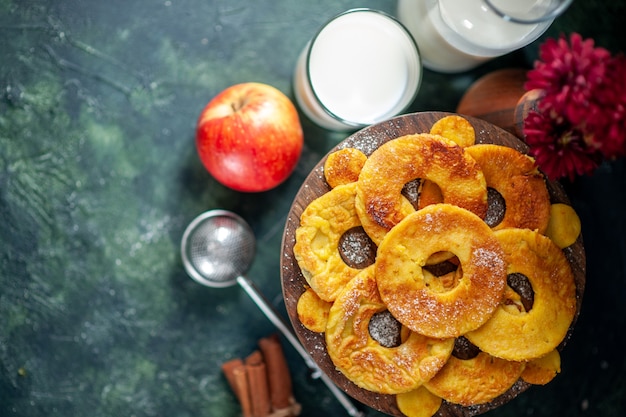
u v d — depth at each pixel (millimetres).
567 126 482
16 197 619
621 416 651
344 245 517
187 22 624
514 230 513
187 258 628
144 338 629
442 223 496
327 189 520
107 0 618
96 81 620
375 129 525
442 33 557
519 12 532
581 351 649
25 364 621
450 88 643
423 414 529
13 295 620
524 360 519
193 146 630
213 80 628
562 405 649
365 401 529
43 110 617
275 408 611
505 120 574
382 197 502
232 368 613
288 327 639
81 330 625
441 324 499
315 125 639
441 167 505
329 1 632
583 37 637
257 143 554
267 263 638
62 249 623
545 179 537
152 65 623
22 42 613
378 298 504
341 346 506
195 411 632
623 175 646
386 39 564
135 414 628
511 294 516
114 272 627
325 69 564
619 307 651
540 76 460
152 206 628
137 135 625
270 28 630
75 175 622
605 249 648
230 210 633
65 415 624
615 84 443
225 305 635
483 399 520
